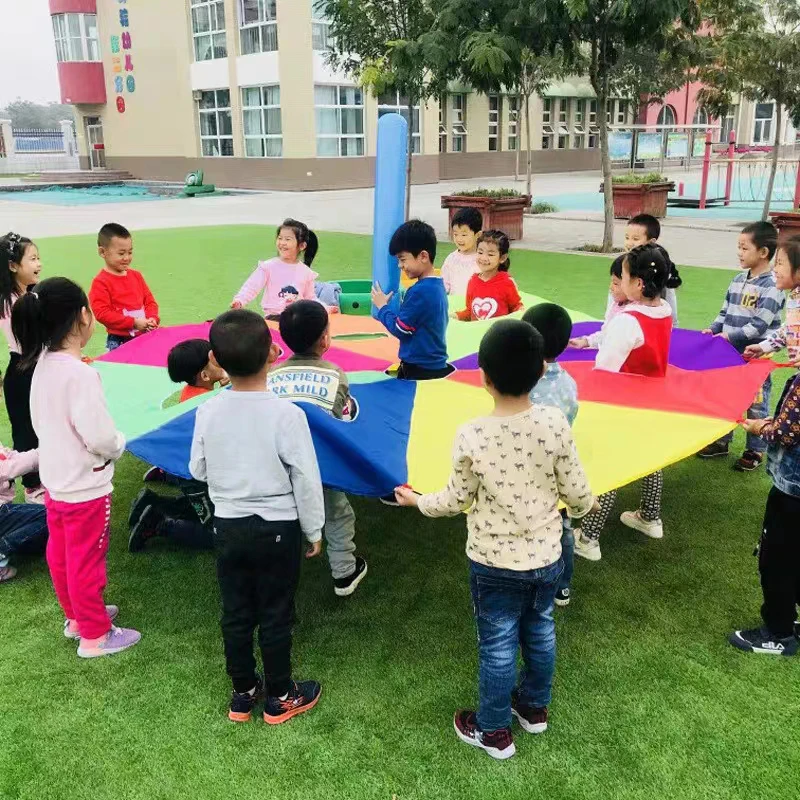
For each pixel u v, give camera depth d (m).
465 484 2.23
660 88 22.86
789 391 2.67
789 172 27.00
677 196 21.58
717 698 2.66
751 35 12.77
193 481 3.24
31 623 3.14
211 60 26.39
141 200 23.22
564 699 2.66
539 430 2.19
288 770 2.37
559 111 33.31
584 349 4.34
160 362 4.48
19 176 36.81
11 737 2.50
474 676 2.79
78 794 2.28
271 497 2.42
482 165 31.03
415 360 3.78
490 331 2.18
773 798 2.24
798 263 3.23
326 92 24.91
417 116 27.02
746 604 3.22
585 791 2.28
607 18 10.60
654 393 3.46
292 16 23.52
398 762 2.40
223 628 2.51
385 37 12.49
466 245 5.75
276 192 25.17
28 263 3.93
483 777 2.33
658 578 3.43
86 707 2.64
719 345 4.20
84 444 2.72
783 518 2.72
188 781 2.33
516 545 2.22
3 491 3.45
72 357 2.71
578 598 3.27
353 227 15.80
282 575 2.48
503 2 10.41
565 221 16.61
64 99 31.52
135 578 3.45
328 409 2.92
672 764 2.37
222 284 9.98
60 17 30.33
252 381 2.43
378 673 2.81
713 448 4.75
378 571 3.52
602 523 3.52
